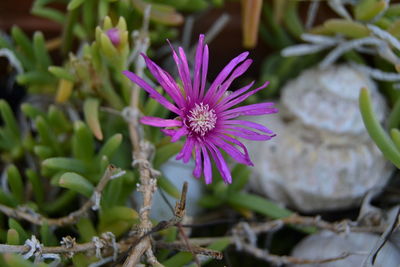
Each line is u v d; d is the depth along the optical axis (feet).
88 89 1.24
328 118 1.30
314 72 1.34
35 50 1.28
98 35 1.19
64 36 1.32
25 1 1.40
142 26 1.32
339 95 1.30
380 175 1.30
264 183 1.32
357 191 1.29
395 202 1.31
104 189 1.18
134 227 1.13
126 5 1.26
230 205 1.30
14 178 1.22
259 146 1.33
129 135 1.28
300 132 1.32
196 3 1.33
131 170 1.26
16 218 1.20
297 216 1.23
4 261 1.08
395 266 1.18
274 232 1.32
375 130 1.16
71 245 1.12
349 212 1.31
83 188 1.16
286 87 1.35
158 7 1.28
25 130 1.34
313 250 1.25
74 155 1.26
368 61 1.38
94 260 1.14
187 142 1.11
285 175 1.31
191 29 1.43
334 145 1.30
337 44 1.34
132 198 1.26
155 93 1.09
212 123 1.13
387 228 1.17
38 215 1.20
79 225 1.19
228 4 1.42
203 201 1.29
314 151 1.30
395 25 1.25
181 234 1.14
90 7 1.28
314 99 1.31
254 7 1.27
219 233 1.31
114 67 1.22
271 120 1.34
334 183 1.29
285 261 1.21
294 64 1.39
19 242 1.14
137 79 1.08
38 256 1.11
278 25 1.38
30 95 1.37
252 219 1.27
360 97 1.16
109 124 1.27
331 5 1.32
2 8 1.40
